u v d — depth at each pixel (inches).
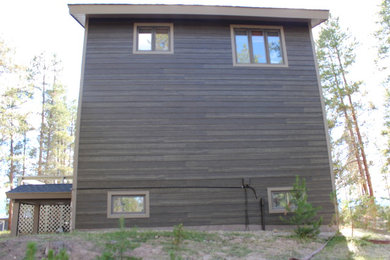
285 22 372.5
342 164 765.3
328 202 327.9
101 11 338.3
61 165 1018.7
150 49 347.6
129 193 309.4
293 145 336.8
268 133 336.8
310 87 355.6
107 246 215.5
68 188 437.4
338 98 785.6
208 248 231.6
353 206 303.3
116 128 322.3
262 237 271.0
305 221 311.6
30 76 1013.8
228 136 331.3
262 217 315.6
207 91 340.2
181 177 317.1
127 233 224.4
